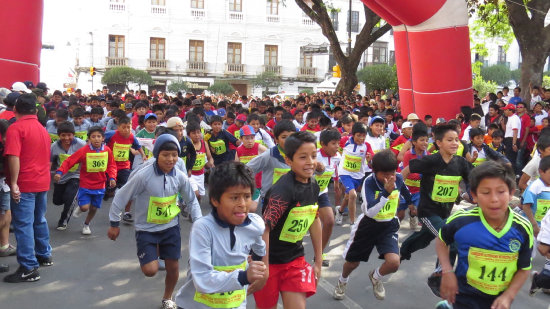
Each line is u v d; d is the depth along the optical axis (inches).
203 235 125.9
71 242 292.8
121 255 272.5
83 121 444.5
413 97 614.2
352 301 214.4
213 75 1647.4
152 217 194.1
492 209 125.4
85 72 1578.5
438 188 215.3
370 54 1765.5
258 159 231.9
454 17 560.7
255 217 135.3
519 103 540.4
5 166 225.5
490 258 130.4
